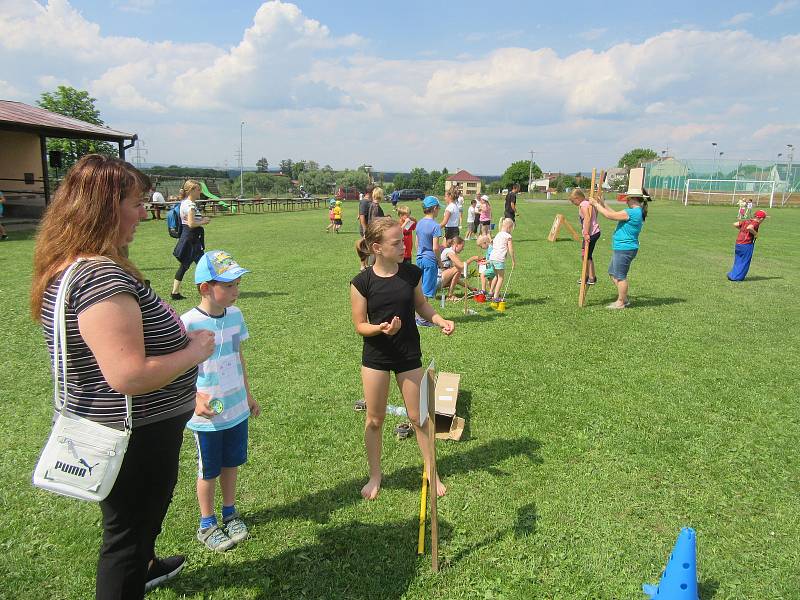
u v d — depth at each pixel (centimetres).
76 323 178
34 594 267
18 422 446
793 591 273
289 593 270
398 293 327
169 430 206
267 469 384
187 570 286
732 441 428
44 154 2205
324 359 612
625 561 294
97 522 323
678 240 1922
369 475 368
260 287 1022
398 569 287
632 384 541
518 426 451
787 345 673
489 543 308
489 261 888
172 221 887
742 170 5538
